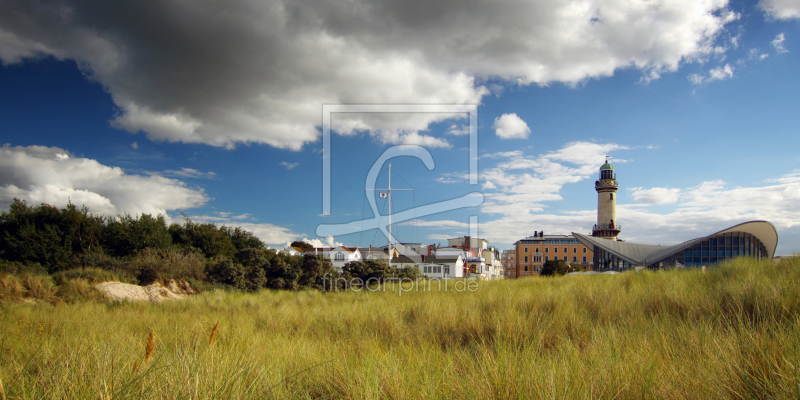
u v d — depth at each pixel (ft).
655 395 9.65
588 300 27.17
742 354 11.37
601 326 19.13
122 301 52.37
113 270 73.36
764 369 10.24
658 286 29.55
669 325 16.90
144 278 73.51
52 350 15.28
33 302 49.03
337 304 43.01
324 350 17.44
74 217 99.81
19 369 11.28
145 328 25.45
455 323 23.88
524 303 27.43
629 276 41.06
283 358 15.37
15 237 89.81
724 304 20.31
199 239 122.93
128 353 13.69
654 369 10.69
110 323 27.12
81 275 63.10
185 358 11.34
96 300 52.60
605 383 10.20
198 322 24.52
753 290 20.48
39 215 97.71
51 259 89.66
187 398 9.44
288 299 54.39
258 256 99.71
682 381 10.19
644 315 20.68
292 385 12.06
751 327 14.73
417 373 11.91
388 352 15.43
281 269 101.09
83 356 12.59
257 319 31.83
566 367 11.05
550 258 355.77
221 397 9.70
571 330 19.49
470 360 13.34
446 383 11.07
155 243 108.68
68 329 24.09
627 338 14.89
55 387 9.87
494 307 27.73
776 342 11.59
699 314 19.54
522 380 10.43
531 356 12.52
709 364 11.05
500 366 11.48
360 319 28.02
